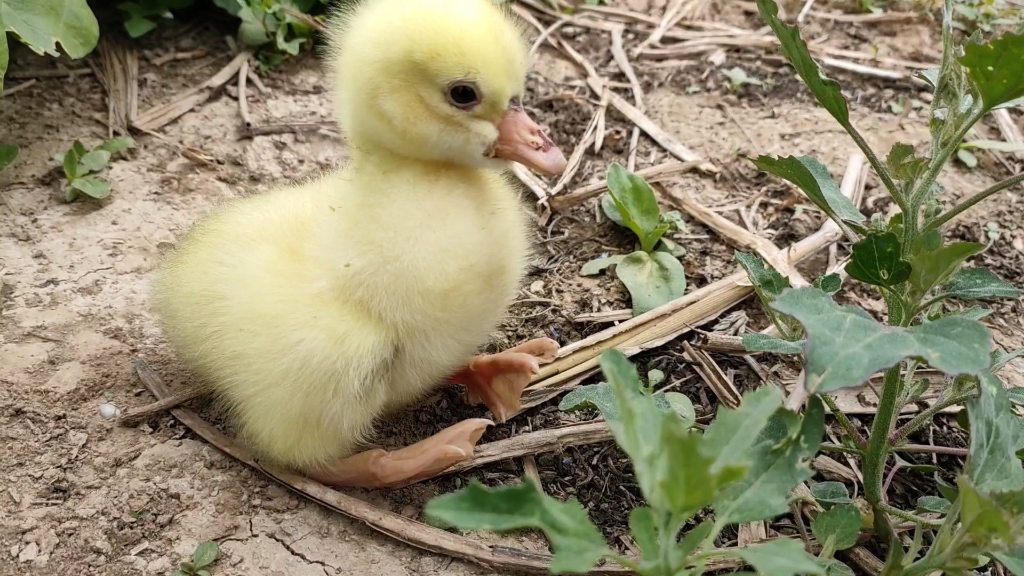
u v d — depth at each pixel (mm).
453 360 384
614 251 464
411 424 403
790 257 456
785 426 338
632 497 382
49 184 470
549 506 302
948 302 447
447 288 361
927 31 582
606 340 421
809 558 308
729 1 606
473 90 359
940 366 297
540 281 452
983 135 522
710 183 497
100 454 384
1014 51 304
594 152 510
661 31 577
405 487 383
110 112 501
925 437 400
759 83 548
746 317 436
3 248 443
